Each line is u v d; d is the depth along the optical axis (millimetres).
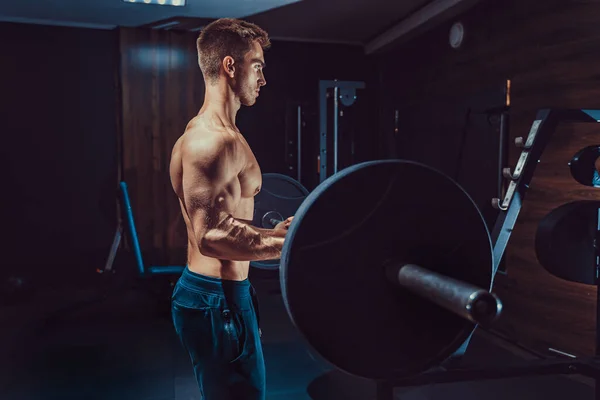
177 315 1393
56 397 2756
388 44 5430
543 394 2750
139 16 4820
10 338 3732
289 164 5797
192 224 1241
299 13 4703
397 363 793
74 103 5152
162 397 2758
